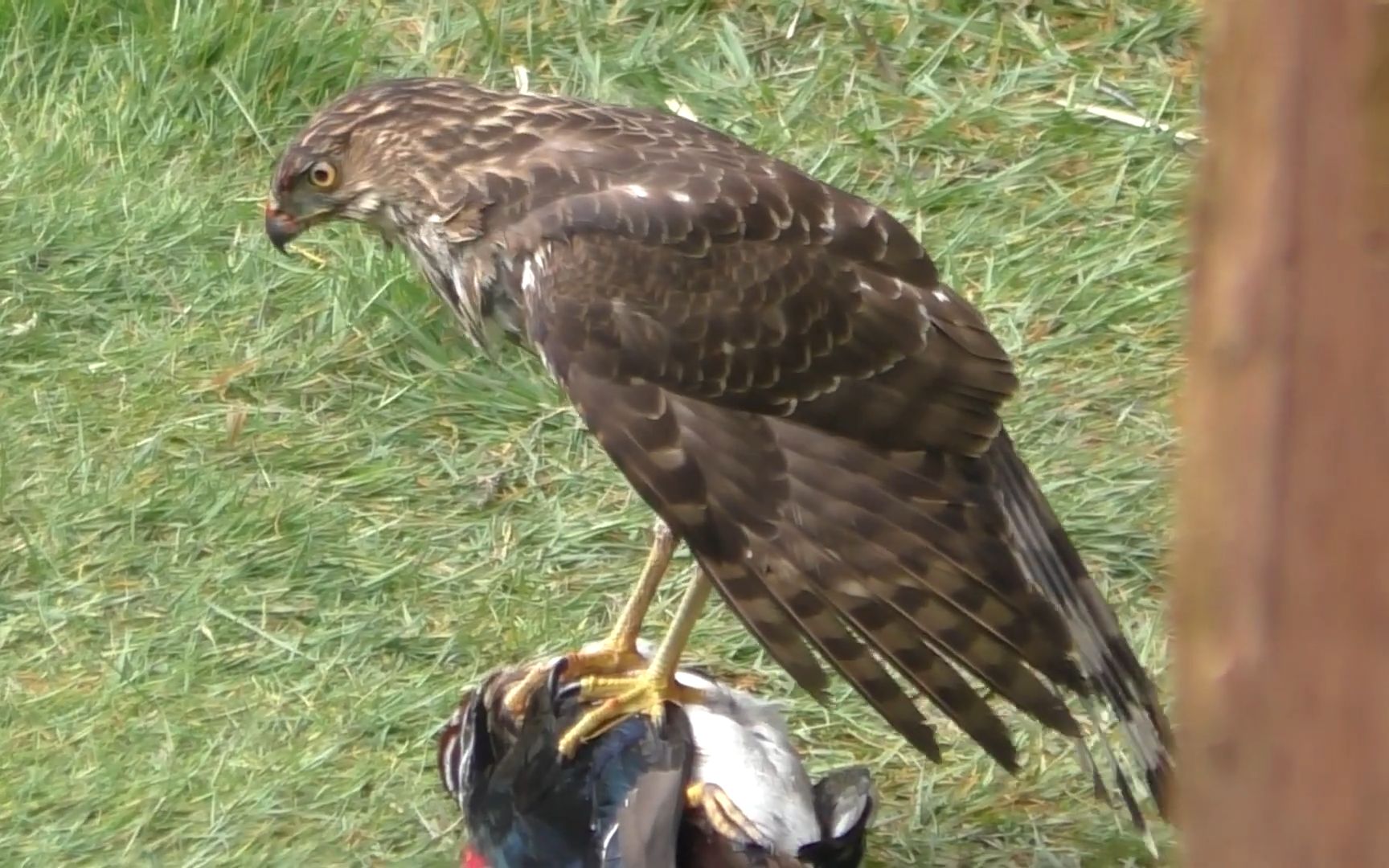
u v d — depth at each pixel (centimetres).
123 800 891
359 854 870
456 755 827
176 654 977
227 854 868
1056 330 1163
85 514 1059
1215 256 317
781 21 1405
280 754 916
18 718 940
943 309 783
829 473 748
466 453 1104
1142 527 1020
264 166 1325
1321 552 314
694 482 741
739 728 785
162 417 1130
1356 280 305
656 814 745
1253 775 327
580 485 1079
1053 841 857
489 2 1427
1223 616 325
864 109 1335
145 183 1298
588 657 823
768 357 756
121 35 1403
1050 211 1247
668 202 774
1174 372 1125
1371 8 297
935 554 735
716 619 986
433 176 832
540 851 771
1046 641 732
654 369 755
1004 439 788
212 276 1228
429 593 1012
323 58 1370
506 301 831
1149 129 1298
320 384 1152
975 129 1320
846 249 780
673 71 1374
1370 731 316
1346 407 309
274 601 1009
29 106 1359
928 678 717
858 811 764
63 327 1201
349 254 1233
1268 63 306
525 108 840
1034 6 1405
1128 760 881
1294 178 306
